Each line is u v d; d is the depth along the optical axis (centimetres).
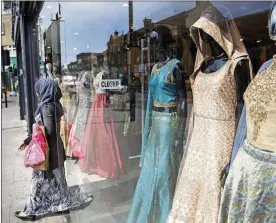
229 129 134
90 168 260
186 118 168
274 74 97
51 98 246
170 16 226
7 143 444
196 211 144
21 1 357
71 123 263
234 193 103
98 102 271
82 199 243
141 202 192
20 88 638
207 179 138
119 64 268
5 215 250
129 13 265
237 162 106
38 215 247
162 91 178
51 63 275
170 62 179
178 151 174
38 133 240
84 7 281
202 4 196
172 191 175
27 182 312
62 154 255
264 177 94
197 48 154
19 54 665
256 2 194
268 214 94
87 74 278
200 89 145
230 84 131
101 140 260
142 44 233
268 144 95
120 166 239
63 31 281
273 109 94
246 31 175
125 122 250
